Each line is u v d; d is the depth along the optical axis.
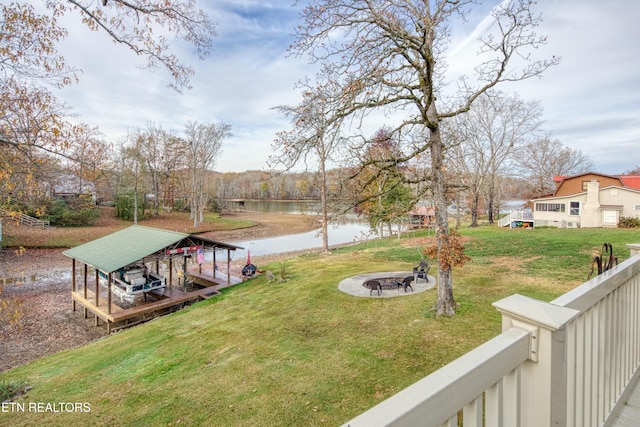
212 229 35.16
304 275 13.55
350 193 7.48
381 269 13.28
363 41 6.02
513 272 10.81
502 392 1.29
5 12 6.11
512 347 1.33
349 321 7.85
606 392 2.20
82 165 7.53
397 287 10.13
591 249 13.38
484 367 1.19
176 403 5.30
